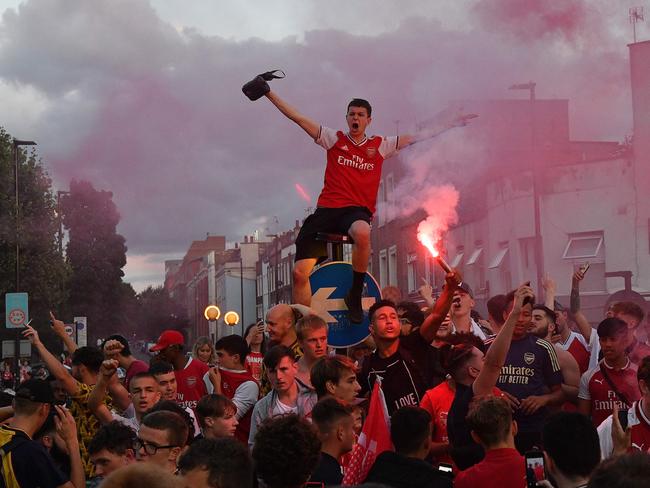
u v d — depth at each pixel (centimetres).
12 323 2664
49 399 618
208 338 1221
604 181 2741
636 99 2648
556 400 699
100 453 564
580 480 444
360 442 585
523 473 512
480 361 629
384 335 686
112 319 7212
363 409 681
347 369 625
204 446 358
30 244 4003
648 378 574
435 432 660
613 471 272
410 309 745
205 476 349
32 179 4041
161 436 521
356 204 761
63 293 4456
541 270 2797
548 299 933
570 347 915
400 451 537
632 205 2667
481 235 3212
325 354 716
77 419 768
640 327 1139
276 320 779
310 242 780
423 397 670
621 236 2697
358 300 770
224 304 9888
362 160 764
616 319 696
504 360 635
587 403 716
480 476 513
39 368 2556
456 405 616
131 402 799
